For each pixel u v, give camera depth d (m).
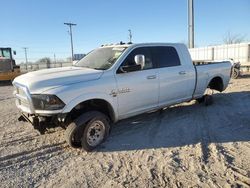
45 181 4.12
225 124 6.54
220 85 8.63
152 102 6.36
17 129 6.72
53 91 4.78
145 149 5.20
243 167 4.33
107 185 3.94
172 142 5.51
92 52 6.76
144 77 6.05
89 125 5.06
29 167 4.60
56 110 4.77
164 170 4.32
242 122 6.64
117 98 5.57
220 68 8.39
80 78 5.18
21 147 5.47
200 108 8.17
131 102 5.87
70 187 3.92
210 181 3.94
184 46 7.28
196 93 7.62
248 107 8.13
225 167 4.34
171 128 6.38
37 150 5.30
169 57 6.80
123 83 5.65
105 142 5.60
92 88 5.16
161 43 6.73
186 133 6.00
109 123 5.50
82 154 5.06
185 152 4.98
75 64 6.53
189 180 3.99
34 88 4.89
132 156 4.90
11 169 4.53
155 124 6.71
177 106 8.46
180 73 6.92
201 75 7.61
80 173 4.33
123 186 3.90
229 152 4.91
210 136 5.76
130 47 6.02
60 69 5.75
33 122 5.04
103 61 5.96
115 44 6.56
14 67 22.61
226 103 8.79
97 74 5.38
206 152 4.95
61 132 6.27
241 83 13.63
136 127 6.51
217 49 23.12
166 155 4.89
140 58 5.65
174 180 4.01
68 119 5.11
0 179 4.21
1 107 10.07
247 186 3.79
